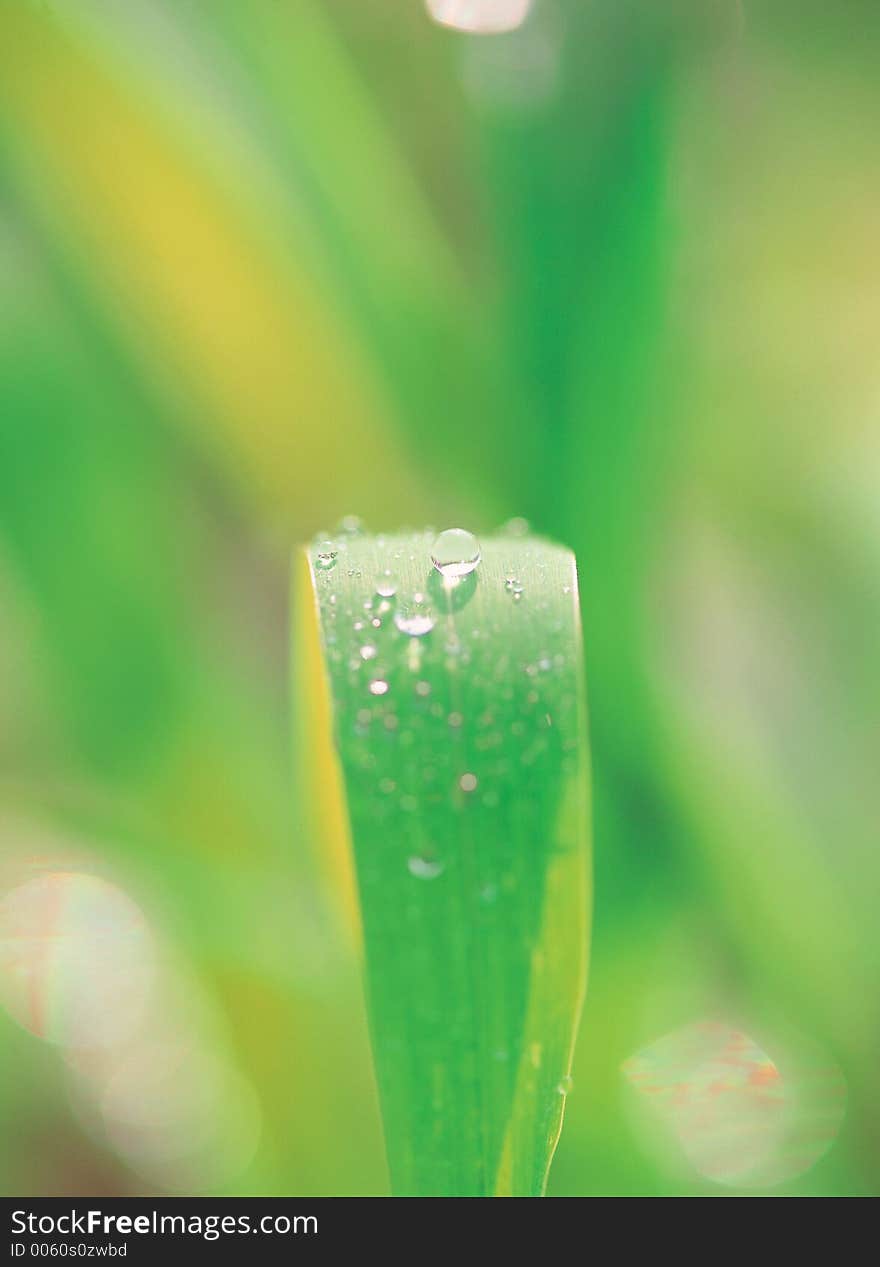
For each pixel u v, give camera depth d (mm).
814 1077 254
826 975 255
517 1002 221
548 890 222
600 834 259
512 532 261
